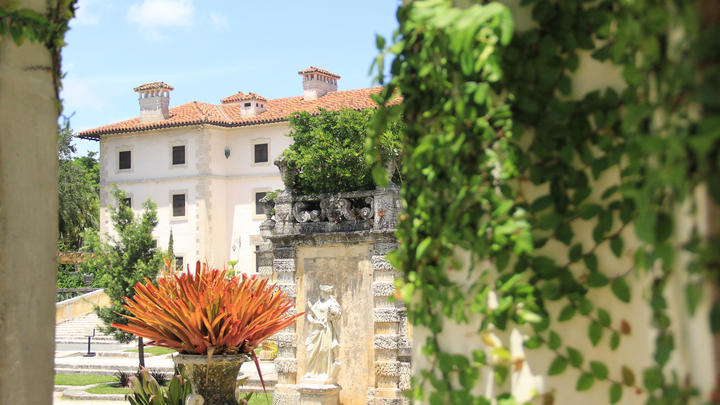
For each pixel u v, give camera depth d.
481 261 2.99
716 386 1.95
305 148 14.88
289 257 14.96
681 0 2.04
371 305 14.14
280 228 15.13
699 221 2.00
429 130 3.23
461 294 3.06
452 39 2.88
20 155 4.51
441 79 3.11
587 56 2.88
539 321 2.87
